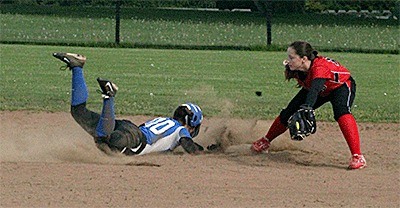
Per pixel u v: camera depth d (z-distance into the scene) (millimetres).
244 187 17359
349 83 20438
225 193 16750
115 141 20203
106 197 16141
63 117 27250
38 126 25234
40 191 16531
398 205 16062
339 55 59406
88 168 18781
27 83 36812
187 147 21094
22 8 82375
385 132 26141
